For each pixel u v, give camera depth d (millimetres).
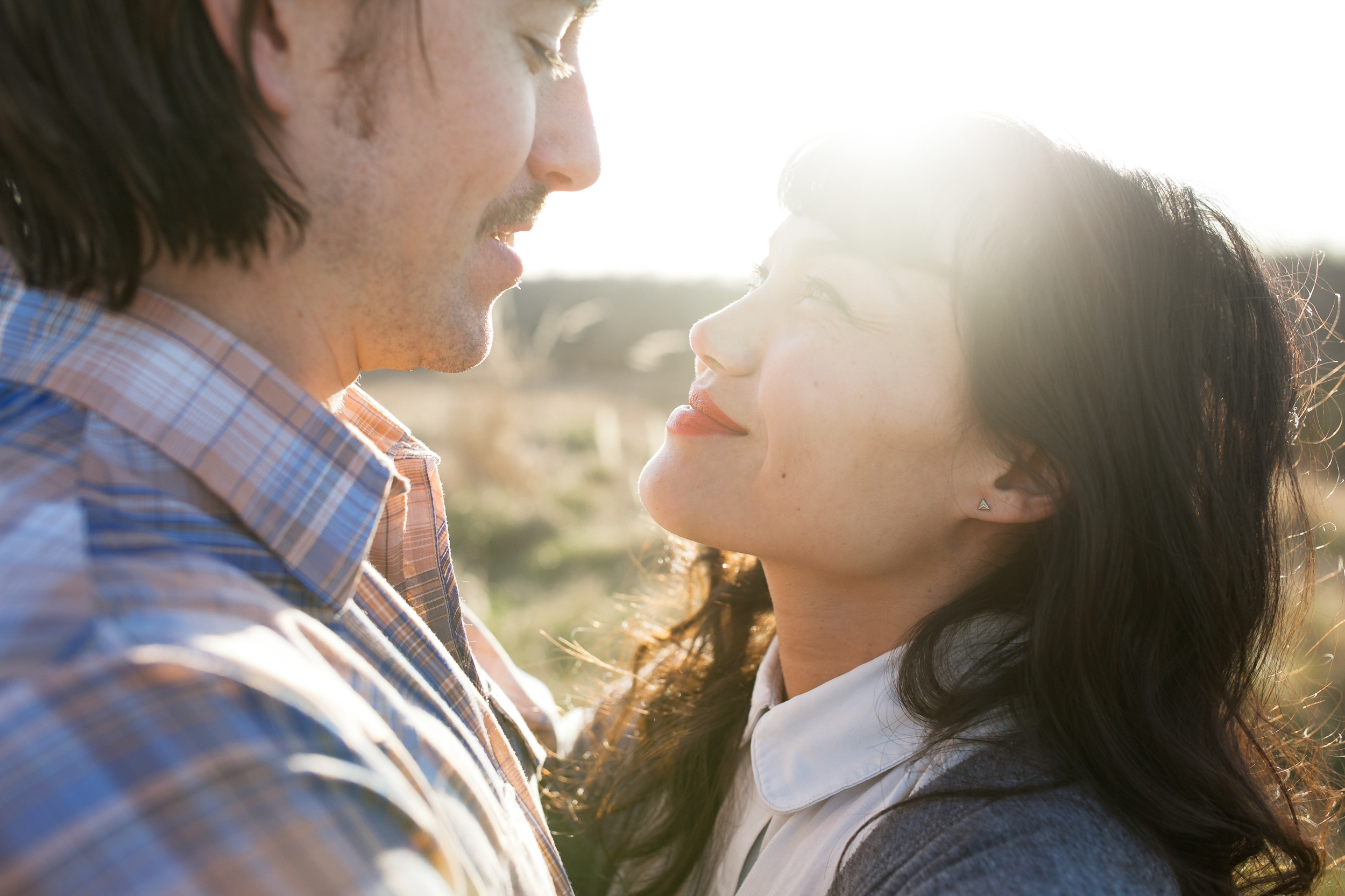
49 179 628
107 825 407
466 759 702
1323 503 1376
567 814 1373
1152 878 773
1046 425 944
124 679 441
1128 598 957
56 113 620
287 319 771
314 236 755
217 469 641
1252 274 1061
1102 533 943
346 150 739
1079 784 869
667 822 1257
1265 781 1104
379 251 788
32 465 560
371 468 733
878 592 1095
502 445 6270
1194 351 990
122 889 401
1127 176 1003
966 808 833
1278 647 1213
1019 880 718
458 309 872
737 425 1088
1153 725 939
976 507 1017
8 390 625
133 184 640
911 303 982
